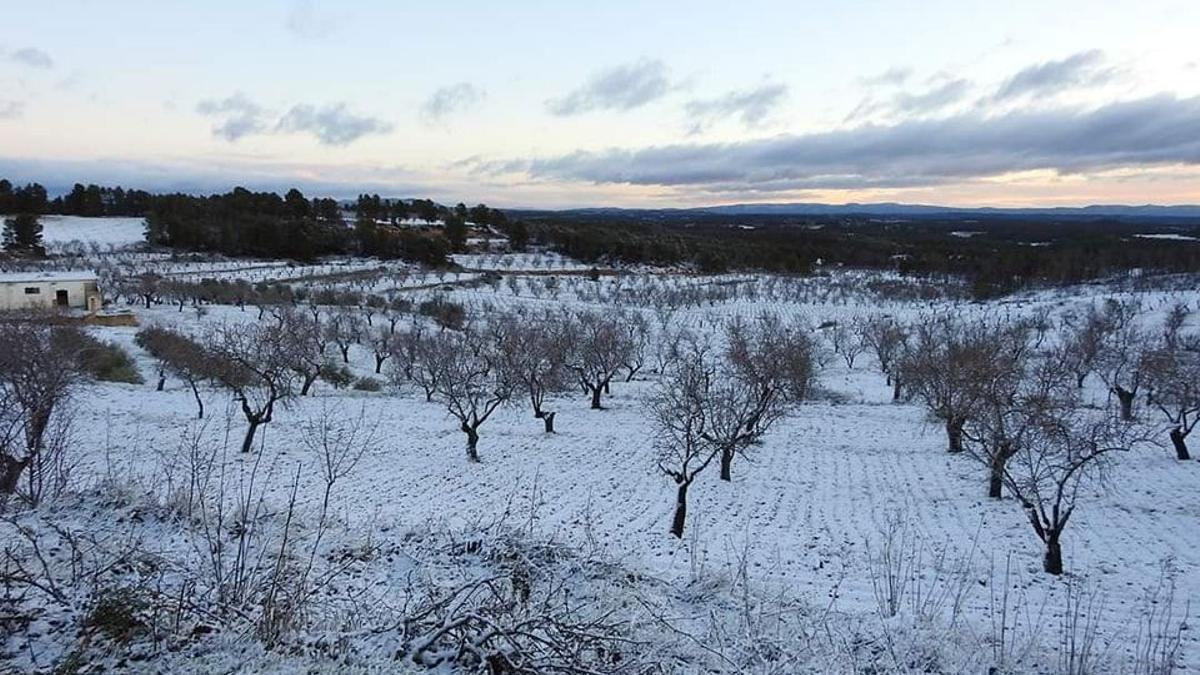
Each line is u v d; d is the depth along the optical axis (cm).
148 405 3788
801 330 7006
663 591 1152
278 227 11875
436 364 4094
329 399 4481
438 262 12194
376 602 884
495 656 647
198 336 5494
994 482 2636
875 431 4006
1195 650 1172
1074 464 1888
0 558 845
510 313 7606
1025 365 4347
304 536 1228
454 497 2488
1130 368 4319
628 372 6141
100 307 7150
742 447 2883
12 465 1358
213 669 620
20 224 10931
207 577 880
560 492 2638
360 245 12619
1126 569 1877
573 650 723
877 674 870
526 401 4706
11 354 2533
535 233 16738
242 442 3123
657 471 3008
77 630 663
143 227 14125
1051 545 1828
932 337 5484
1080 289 10456
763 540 2086
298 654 670
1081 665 926
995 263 12288
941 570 1783
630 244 14650
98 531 1073
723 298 10338
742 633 940
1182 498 2586
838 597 1377
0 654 611
